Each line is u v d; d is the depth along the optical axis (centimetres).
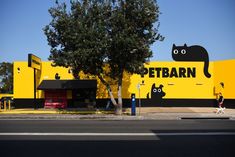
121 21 2852
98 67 3002
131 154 1146
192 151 1198
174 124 2156
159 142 1394
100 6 2927
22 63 3819
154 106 3834
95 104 3734
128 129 1855
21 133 1672
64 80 3722
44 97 3803
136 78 3831
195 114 3045
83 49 2817
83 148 1257
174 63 3856
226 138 1504
